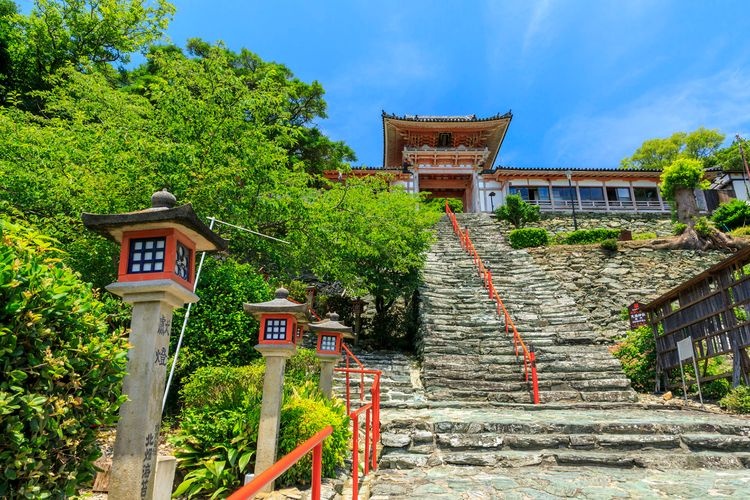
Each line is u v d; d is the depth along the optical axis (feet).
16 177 19.48
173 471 11.50
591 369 29.30
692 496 13.82
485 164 109.40
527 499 13.74
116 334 7.93
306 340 36.91
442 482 15.38
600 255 52.85
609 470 16.75
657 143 126.62
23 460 5.81
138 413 7.40
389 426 20.06
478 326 36.19
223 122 22.00
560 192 89.81
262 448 12.64
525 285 45.98
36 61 46.88
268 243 24.27
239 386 15.99
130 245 8.11
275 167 25.58
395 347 39.17
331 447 14.48
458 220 76.84
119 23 49.39
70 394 6.76
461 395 26.66
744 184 87.71
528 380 28.22
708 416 22.34
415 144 101.86
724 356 31.17
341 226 26.96
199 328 20.58
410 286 40.68
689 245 52.75
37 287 6.50
